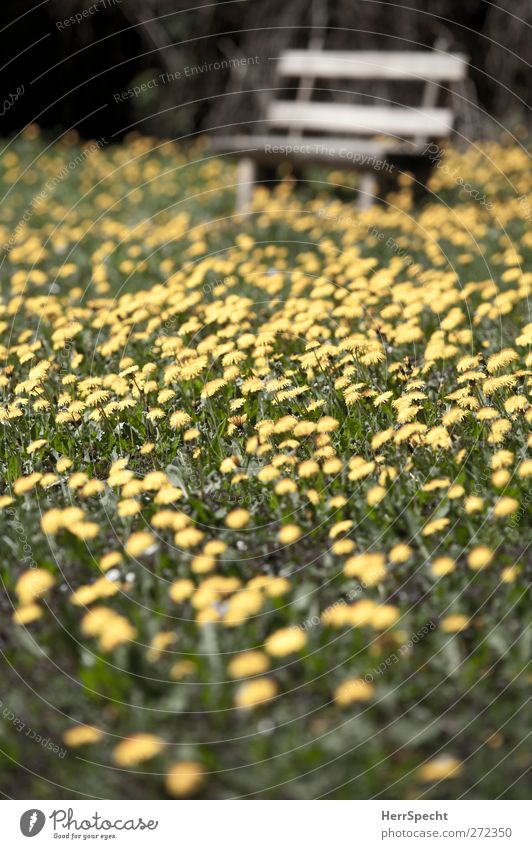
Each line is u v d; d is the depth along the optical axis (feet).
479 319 13.57
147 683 6.98
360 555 8.33
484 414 9.53
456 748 6.37
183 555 8.52
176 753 6.40
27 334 13.66
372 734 6.43
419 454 9.62
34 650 7.45
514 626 7.32
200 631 7.46
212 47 37.37
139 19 36.65
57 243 20.36
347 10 35.01
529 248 17.89
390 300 15.10
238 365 12.01
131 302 14.52
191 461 10.24
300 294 15.81
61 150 32.65
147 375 11.50
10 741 6.62
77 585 8.32
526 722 6.46
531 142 31.45
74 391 12.11
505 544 8.38
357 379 11.39
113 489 9.71
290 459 9.27
